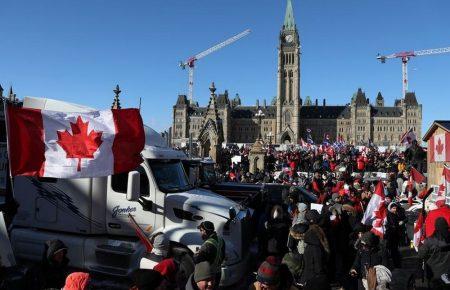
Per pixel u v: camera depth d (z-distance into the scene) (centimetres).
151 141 1304
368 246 844
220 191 1725
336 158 4978
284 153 5181
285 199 1568
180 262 972
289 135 19925
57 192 1130
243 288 1088
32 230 1162
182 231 1024
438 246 793
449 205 1235
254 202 1547
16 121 755
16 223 1173
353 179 2538
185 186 1177
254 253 1387
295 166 3756
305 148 6456
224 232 1049
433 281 773
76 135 800
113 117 832
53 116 788
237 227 1065
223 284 1005
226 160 4516
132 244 1067
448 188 1434
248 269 1206
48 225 1141
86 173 795
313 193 2133
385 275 707
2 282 694
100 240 1098
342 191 1722
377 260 834
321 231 839
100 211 1102
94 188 1102
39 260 1127
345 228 1175
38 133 772
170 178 1138
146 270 513
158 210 1073
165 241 1002
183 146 5516
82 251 1085
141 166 1089
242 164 4053
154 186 1079
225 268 1007
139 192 1023
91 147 803
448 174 1445
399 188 2553
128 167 828
